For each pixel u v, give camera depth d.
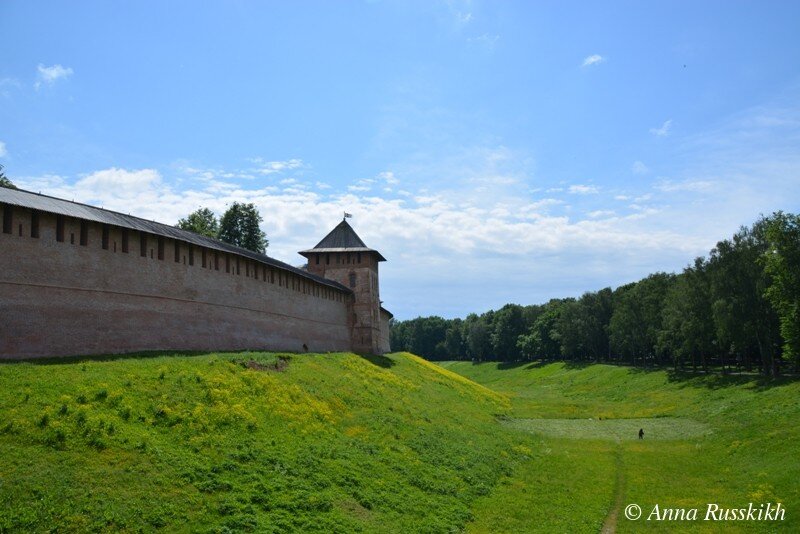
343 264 77.31
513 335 178.25
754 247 73.69
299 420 32.97
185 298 42.19
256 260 51.00
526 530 27.12
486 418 54.75
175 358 35.12
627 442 49.34
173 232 42.50
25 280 30.52
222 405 30.02
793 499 29.81
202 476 23.16
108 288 35.44
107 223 35.19
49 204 32.81
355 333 75.75
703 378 82.12
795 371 78.44
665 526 28.31
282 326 56.22
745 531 27.00
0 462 19.92
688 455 43.28
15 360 29.30
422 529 24.81
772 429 44.50
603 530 28.20
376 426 37.56
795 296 59.16
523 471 38.19
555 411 69.19
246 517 21.12
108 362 31.06
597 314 138.00
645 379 93.88
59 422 22.89
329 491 25.62
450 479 32.41
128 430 24.33
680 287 91.56
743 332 72.62
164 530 19.50
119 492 20.45
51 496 19.12
